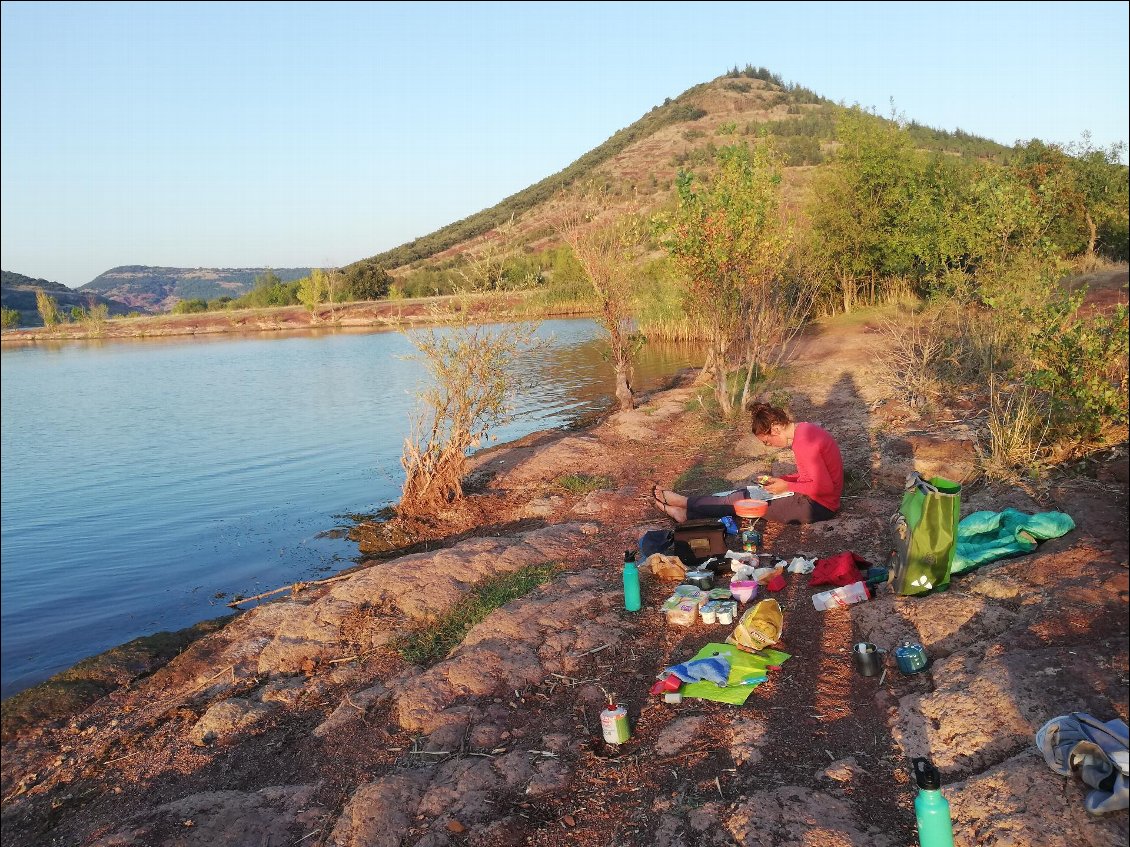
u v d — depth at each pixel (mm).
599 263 15391
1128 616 4348
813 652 5172
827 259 24500
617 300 15555
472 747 4789
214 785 5004
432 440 10375
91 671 6727
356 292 75062
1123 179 21938
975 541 6031
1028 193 14828
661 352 25188
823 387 14438
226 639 7086
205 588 8664
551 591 6852
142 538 10516
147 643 7176
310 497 11992
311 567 9031
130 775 5238
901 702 4348
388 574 7680
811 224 24547
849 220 24578
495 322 10523
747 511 7258
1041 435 7613
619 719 4531
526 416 16500
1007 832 3258
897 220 24219
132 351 48406
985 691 4102
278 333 58125
